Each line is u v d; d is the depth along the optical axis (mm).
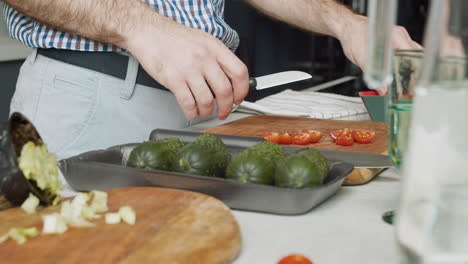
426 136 386
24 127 729
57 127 1295
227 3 2641
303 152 760
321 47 2814
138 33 1106
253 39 2826
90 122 1291
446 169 381
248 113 1639
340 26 1453
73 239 587
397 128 647
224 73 1130
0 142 659
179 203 687
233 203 729
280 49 2896
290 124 1373
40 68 1295
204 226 618
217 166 763
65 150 1303
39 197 682
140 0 1178
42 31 1249
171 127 1381
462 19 377
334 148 1126
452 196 379
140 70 1294
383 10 402
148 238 588
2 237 585
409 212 394
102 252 557
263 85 1210
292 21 1577
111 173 779
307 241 634
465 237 373
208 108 1143
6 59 2029
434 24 382
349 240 637
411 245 388
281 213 714
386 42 404
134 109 1308
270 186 697
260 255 596
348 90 2268
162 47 1103
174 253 553
